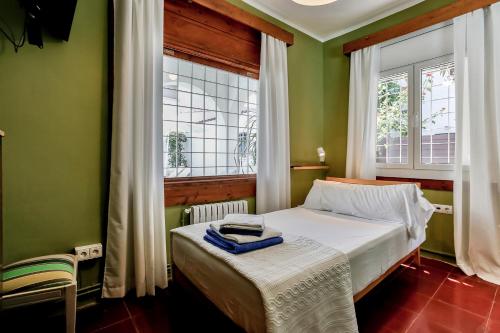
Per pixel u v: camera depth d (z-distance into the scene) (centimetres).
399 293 200
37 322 169
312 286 121
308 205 279
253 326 109
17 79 159
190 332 156
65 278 137
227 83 290
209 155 278
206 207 235
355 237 177
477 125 221
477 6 221
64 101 175
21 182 162
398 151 293
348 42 323
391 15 292
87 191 185
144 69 198
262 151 277
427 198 268
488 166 219
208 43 243
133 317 172
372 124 294
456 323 163
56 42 171
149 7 197
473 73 223
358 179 291
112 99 191
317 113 354
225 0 255
